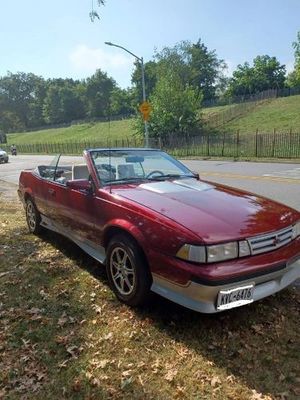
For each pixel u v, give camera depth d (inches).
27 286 186.9
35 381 119.6
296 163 854.5
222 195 168.4
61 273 201.0
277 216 151.9
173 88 1809.8
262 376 119.0
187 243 131.4
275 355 128.8
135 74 3523.6
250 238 135.3
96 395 112.6
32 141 3639.3
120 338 139.9
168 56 2760.8
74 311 161.0
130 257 154.3
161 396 111.4
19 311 162.2
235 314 154.3
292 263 146.5
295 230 154.0
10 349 135.9
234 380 117.3
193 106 1811.0
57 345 137.4
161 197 161.3
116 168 192.9
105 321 151.8
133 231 149.7
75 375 121.3
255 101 2439.7
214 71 3666.3
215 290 127.6
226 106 2603.3
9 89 5383.9
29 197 268.1
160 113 1738.4
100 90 4623.5
